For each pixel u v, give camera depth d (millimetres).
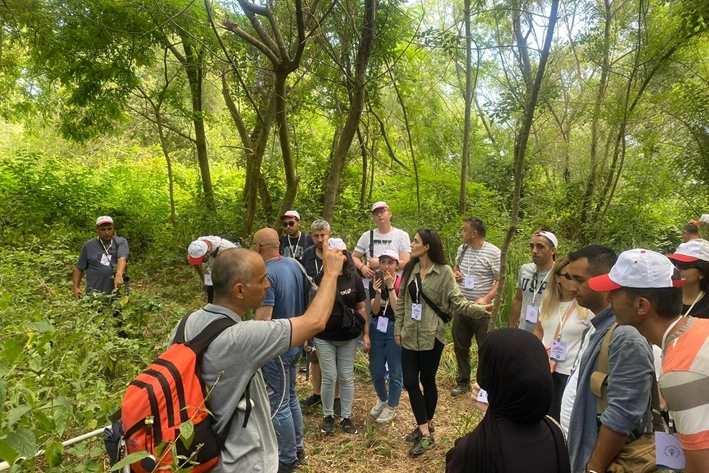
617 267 1814
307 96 9562
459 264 5223
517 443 1510
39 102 11250
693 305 3000
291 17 6801
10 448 1719
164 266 9445
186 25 8328
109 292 5566
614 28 10344
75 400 2729
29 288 4996
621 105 9719
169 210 12258
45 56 9031
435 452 3859
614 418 1964
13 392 2373
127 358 3838
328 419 4117
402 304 3975
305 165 11562
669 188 10523
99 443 2496
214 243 4613
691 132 9773
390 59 9430
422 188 11781
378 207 5684
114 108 9836
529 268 4074
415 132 11797
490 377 1586
